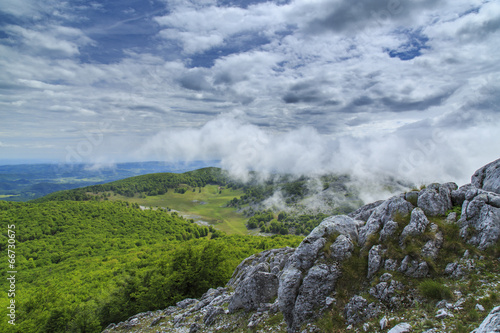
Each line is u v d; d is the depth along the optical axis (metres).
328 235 21.30
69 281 99.19
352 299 17.39
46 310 61.50
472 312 13.16
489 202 18.12
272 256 47.12
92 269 127.88
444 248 17.62
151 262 93.31
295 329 18.36
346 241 20.23
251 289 27.22
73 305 62.28
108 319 59.38
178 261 69.56
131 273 75.88
